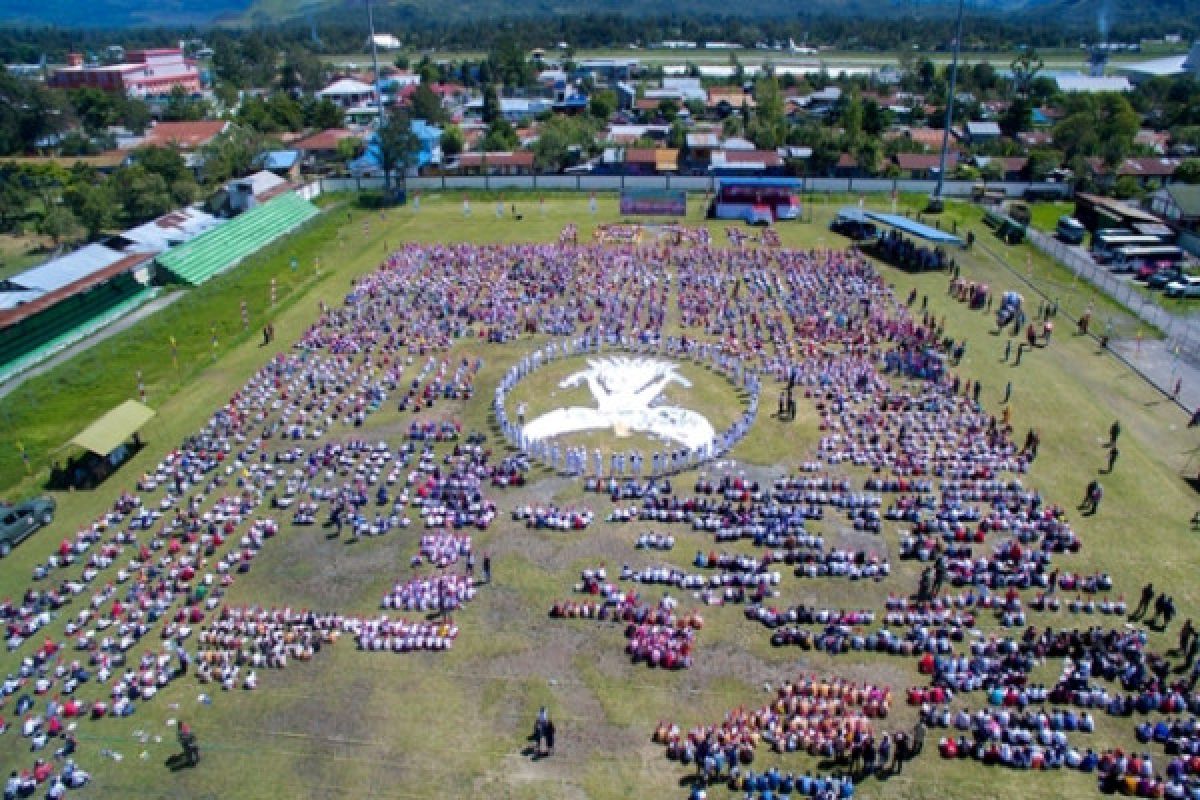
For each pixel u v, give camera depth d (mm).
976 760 40500
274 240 122438
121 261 103375
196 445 67688
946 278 102812
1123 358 81062
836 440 66562
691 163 167375
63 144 190500
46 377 79312
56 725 42719
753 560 53406
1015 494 59594
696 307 92562
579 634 48688
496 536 56938
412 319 91250
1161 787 38344
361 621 49438
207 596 51844
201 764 41062
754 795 38406
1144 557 53875
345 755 41375
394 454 66188
